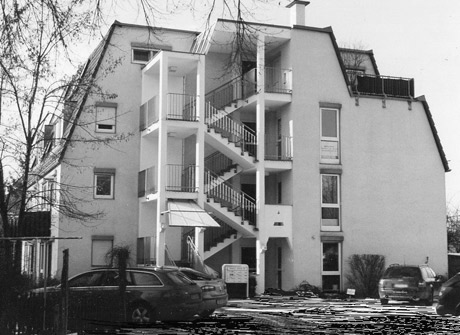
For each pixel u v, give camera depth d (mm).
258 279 30781
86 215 25516
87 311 14180
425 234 34656
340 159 33656
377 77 35125
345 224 33281
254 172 33656
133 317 16438
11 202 21406
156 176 29859
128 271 16875
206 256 31203
